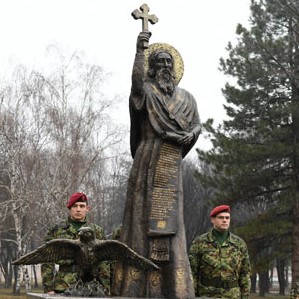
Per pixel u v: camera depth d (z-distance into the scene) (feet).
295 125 98.94
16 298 119.96
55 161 113.80
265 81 100.94
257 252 100.83
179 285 25.21
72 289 23.24
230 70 102.78
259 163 98.27
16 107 116.57
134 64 26.18
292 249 101.09
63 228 27.02
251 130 103.09
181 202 26.17
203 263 27.02
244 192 101.24
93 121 116.67
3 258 186.29
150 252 25.29
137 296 25.00
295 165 99.86
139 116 26.61
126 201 26.11
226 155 98.02
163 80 26.89
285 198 100.94
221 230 27.20
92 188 126.52
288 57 102.89
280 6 103.55
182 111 26.66
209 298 25.13
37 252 22.94
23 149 114.93
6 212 116.67
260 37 102.53
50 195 111.96
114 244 23.31
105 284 25.59
